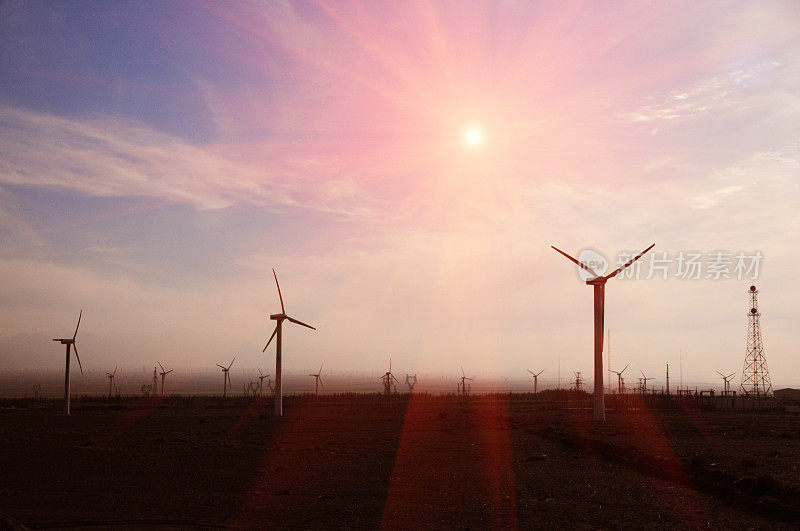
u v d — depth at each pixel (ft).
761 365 411.13
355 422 246.06
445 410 324.60
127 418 274.36
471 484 102.06
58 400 440.86
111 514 81.15
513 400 435.12
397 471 117.50
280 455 143.54
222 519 77.97
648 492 93.15
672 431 192.95
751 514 77.77
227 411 321.52
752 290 417.28
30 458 139.44
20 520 76.95
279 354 295.89
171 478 111.14
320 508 84.33
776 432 186.39
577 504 84.69
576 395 459.32
